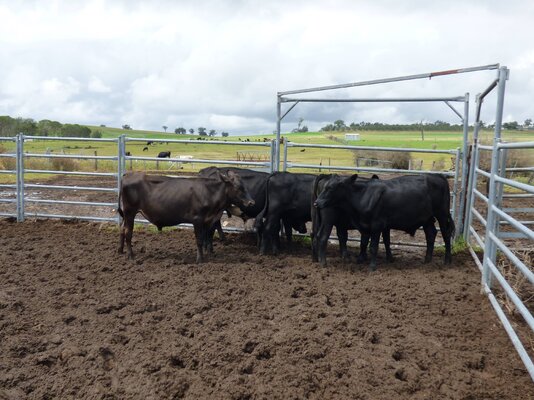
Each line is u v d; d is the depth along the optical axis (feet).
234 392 12.39
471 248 27.53
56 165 77.61
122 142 32.89
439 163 84.28
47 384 12.91
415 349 14.82
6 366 13.80
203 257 25.48
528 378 13.16
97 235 31.35
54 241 29.45
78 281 21.54
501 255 25.59
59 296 19.54
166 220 25.39
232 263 25.05
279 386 12.69
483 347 15.01
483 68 23.91
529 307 18.40
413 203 24.20
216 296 19.54
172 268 23.81
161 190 25.00
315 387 12.76
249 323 16.74
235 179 25.32
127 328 16.46
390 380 12.94
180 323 16.81
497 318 17.29
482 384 12.82
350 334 15.90
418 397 12.23
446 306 18.58
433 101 28.09
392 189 24.07
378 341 15.53
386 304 18.80
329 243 30.68
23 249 27.30
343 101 29.01
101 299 19.31
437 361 14.10
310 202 26.45
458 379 13.06
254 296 19.76
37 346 15.10
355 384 12.77
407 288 20.86
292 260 25.94
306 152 129.90
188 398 12.28
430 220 25.68
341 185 23.77
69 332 16.11
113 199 46.39
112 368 13.91
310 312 17.75
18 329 16.26
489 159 50.83
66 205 42.55
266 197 26.81
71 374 13.39
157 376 13.25
